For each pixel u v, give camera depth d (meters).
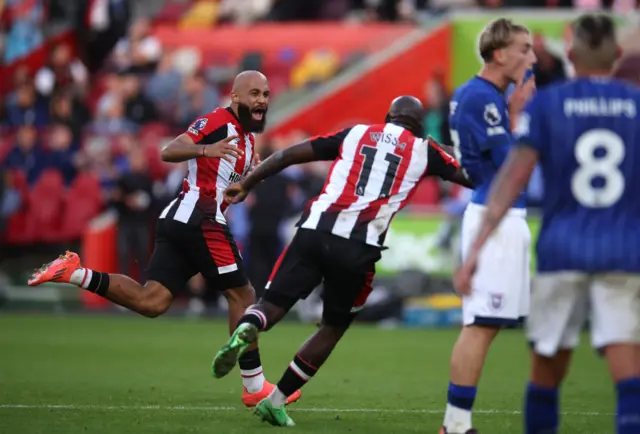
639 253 15.23
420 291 54.06
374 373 33.84
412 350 41.66
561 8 69.94
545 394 16.58
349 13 78.88
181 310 58.25
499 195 15.66
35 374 32.56
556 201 15.66
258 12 79.25
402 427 22.22
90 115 69.69
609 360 15.42
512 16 68.06
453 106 20.16
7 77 74.19
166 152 23.14
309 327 51.91
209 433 20.84
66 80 70.50
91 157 63.47
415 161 20.94
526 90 20.02
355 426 22.23
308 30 75.12
